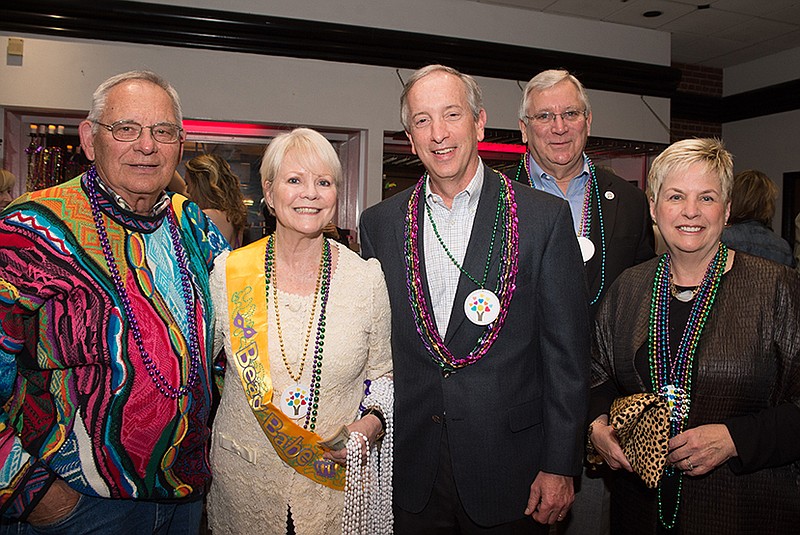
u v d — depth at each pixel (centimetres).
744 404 160
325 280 169
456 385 177
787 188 790
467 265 180
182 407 149
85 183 148
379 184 557
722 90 877
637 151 673
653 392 171
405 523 186
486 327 176
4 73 463
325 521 164
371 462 172
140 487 145
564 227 180
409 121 185
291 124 528
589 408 184
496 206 185
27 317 137
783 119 794
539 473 178
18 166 491
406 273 186
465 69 578
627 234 235
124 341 142
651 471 156
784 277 161
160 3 488
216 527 172
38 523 142
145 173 148
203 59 502
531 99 245
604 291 227
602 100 637
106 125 145
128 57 484
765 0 608
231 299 168
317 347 164
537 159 250
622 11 624
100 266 142
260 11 514
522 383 179
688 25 675
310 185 161
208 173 330
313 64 531
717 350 161
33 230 137
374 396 177
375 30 539
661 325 173
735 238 322
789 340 156
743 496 158
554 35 627
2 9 452
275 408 158
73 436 139
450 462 180
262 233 511
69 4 459
